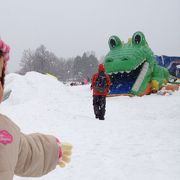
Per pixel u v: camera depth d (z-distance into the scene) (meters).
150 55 24.38
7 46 2.22
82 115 14.05
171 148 7.65
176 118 13.43
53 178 5.68
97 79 12.94
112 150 7.52
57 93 21.34
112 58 23.19
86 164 6.44
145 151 7.39
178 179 5.57
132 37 24.48
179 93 24.75
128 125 11.07
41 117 12.61
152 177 5.68
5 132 2.14
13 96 19.56
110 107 17.28
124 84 23.61
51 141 2.53
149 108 16.50
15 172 2.39
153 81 24.34
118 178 5.66
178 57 36.03
